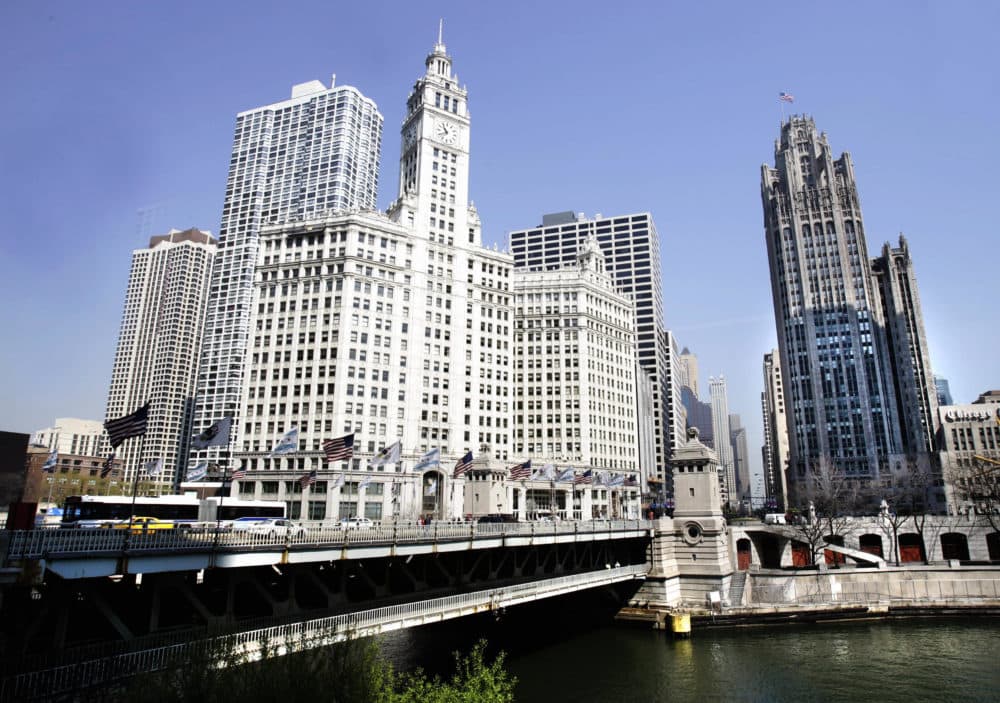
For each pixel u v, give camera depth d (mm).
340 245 136750
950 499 147125
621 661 66000
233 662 27078
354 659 30578
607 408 177500
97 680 28828
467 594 52844
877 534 111500
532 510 150375
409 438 134250
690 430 93188
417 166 154625
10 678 26359
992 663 64812
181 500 69375
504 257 163500
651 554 86562
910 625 81062
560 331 175750
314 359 131500
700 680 59812
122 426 44031
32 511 31859
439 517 131875
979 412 179000
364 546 46156
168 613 43000
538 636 77562
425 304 143875
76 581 33031
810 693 56188
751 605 86125
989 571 88938
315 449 126062
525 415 172500
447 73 163250
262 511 76938
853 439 198750
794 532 106625
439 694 34281
